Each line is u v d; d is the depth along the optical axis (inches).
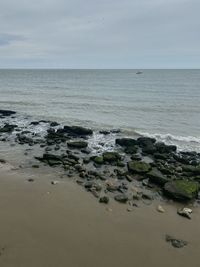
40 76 5930.1
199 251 379.6
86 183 564.1
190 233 419.2
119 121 1241.4
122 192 537.3
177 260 360.8
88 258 354.3
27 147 816.9
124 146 851.4
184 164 711.7
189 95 2250.2
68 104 1716.3
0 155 737.6
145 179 599.8
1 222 420.2
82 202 492.4
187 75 6560.0
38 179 581.9
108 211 466.9
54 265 337.4
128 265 347.6
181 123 1203.9
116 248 377.1
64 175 607.2
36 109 1547.7
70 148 816.3
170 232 419.5
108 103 1760.6
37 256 350.9
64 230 408.8
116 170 639.1
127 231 416.2
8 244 370.0
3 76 5836.6
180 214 468.8
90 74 7180.1
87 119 1278.3
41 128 1074.7
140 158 738.2
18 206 469.1
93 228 418.6
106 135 980.6
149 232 416.8
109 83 3752.5
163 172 641.6
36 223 422.3
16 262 337.4
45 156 699.4
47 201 490.0
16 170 628.7
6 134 968.3
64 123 1183.6
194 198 527.8
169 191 523.5
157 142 884.0
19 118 1279.5
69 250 366.9
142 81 4247.0
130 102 1813.5
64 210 463.5
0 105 1676.9
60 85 3356.3
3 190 525.3
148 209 481.7
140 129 1093.1
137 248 379.6
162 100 1920.5
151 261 356.8
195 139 955.3
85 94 2298.2
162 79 4837.6
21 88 2883.9
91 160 709.9
